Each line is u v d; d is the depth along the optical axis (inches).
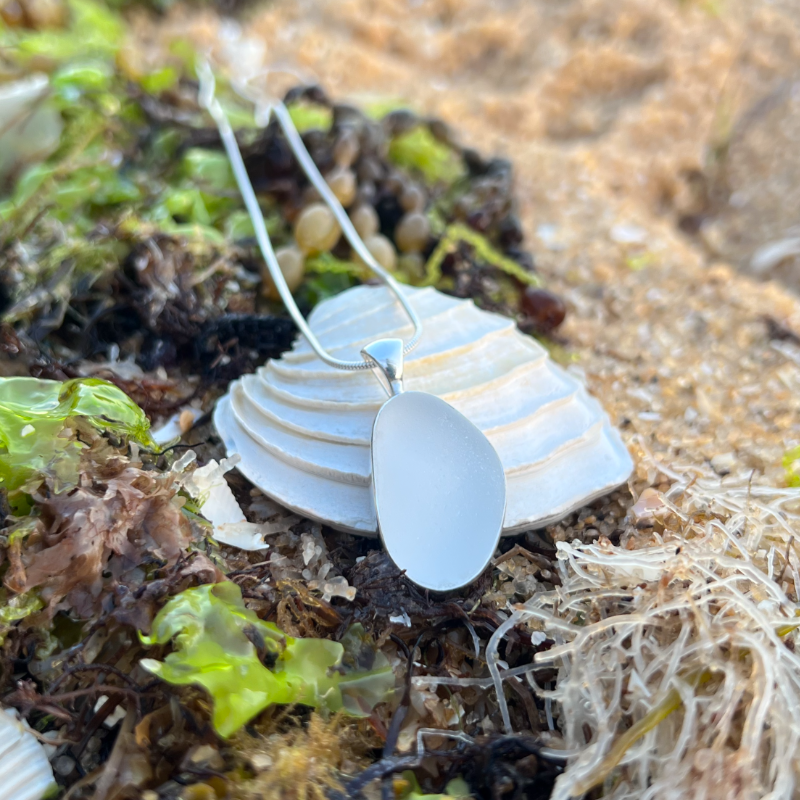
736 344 6.0
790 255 8.9
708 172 10.4
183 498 3.2
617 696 2.9
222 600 3.0
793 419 5.1
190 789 2.6
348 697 3.0
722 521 3.8
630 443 4.4
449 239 5.8
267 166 5.9
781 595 3.1
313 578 3.5
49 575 2.8
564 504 3.7
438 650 3.4
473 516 3.4
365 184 5.9
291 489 3.8
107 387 3.6
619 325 6.1
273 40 11.1
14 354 4.3
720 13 13.1
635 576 3.2
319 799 2.6
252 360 4.8
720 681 2.9
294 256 5.3
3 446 3.2
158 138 6.5
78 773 2.8
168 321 4.8
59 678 2.7
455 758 2.9
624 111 11.1
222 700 2.6
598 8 12.9
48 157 6.0
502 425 3.8
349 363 4.0
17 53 6.8
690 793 2.7
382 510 3.4
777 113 10.9
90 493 3.0
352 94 9.6
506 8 13.5
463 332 4.3
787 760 2.7
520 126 10.6
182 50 7.4
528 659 3.4
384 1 13.0
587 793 2.9
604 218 7.7
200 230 5.4
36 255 5.0
